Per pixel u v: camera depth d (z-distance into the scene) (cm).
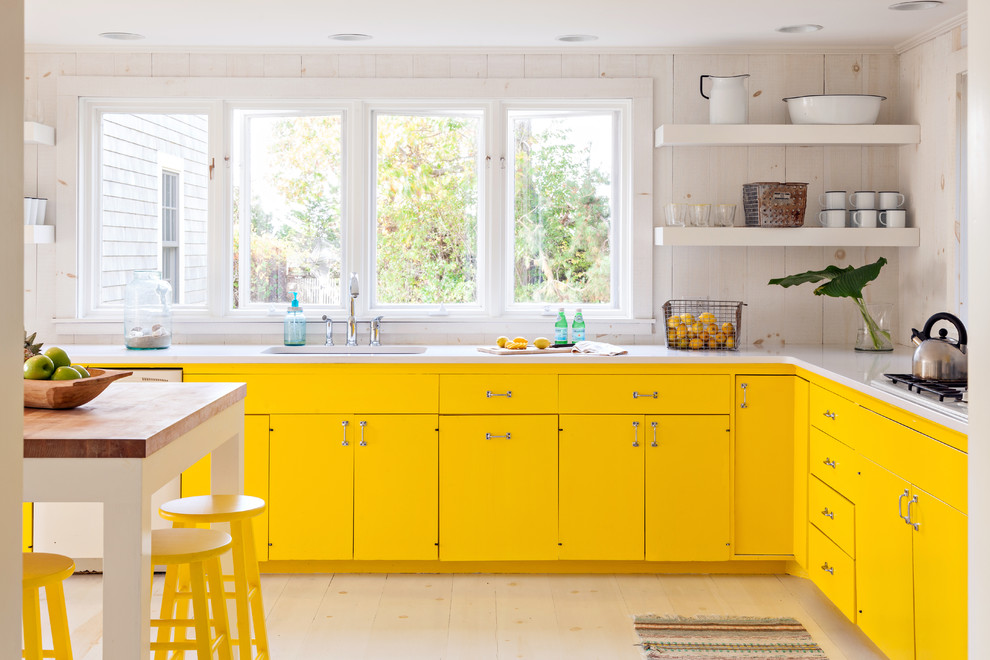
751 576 410
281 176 470
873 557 303
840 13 393
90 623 350
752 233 432
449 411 400
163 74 455
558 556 403
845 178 459
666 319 441
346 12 391
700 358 398
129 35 433
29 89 454
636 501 403
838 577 342
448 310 471
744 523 404
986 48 158
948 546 244
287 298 474
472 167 472
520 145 472
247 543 270
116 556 197
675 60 458
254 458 400
